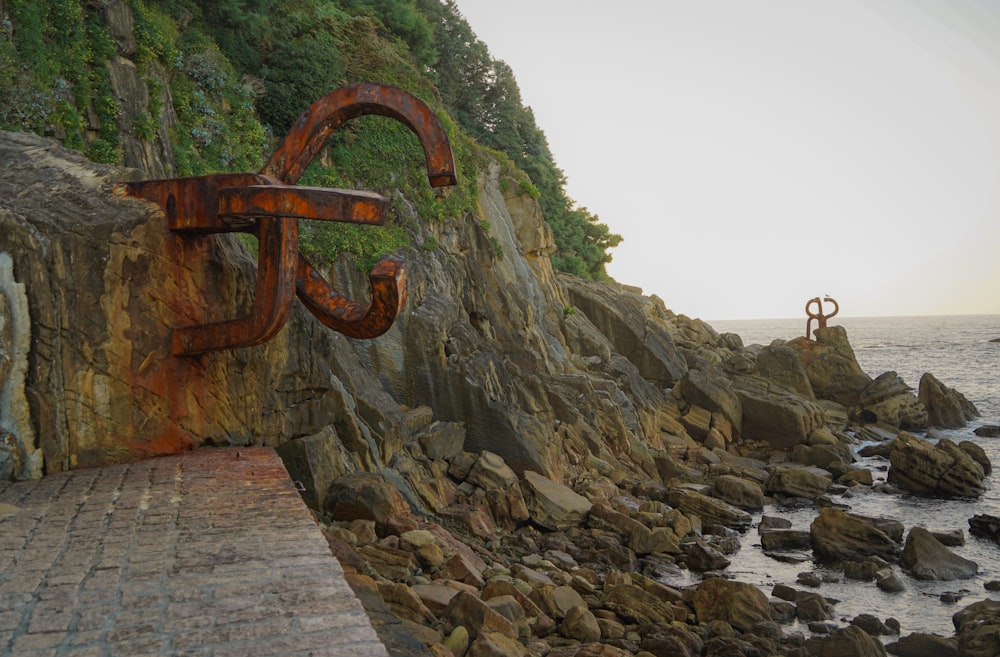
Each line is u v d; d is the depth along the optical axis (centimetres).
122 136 1972
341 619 522
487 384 2656
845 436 4125
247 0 3012
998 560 2275
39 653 471
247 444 1175
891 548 2238
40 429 947
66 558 638
